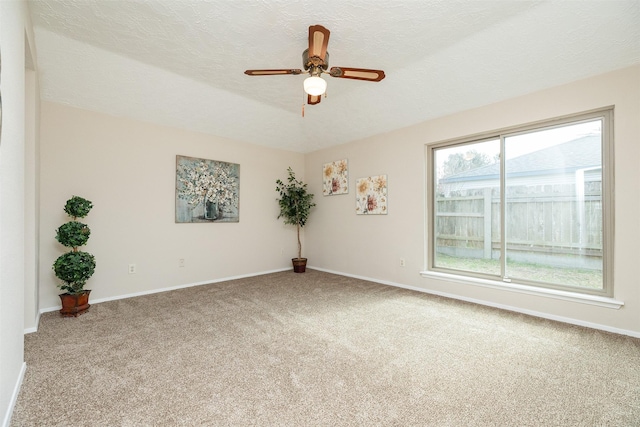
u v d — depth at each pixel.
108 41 2.47
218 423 1.38
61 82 2.87
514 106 3.00
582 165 2.71
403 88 3.25
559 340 2.29
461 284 3.41
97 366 1.89
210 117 3.91
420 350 2.13
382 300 3.39
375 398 1.57
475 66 2.72
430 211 3.81
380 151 4.29
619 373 1.81
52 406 1.49
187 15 2.15
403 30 2.32
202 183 4.24
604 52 2.30
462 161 3.55
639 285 2.32
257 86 3.31
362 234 4.55
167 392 1.62
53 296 3.03
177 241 3.98
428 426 1.36
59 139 3.09
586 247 2.69
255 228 4.90
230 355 2.05
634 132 2.35
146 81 3.08
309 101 2.74
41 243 2.97
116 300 3.39
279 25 2.26
